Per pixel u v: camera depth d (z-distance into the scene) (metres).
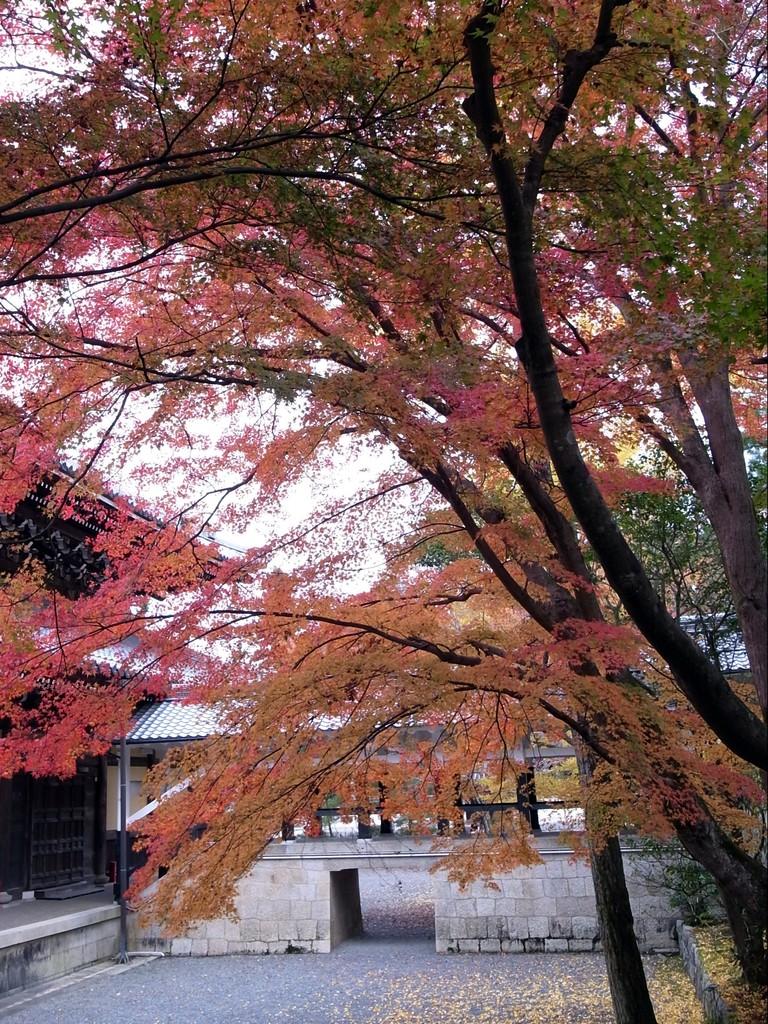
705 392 8.12
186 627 6.41
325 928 17.22
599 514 4.52
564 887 16.62
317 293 6.33
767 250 4.55
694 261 4.94
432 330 6.65
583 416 6.38
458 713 7.58
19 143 4.71
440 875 17.08
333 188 5.41
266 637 6.77
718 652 11.59
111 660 8.01
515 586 6.72
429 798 7.91
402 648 6.92
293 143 5.12
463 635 6.56
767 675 7.57
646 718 5.91
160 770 6.66
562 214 5.42
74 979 15.07
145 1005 13.29
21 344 5.51
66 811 19.05
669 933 15.84
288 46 4.69
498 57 4.77
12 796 17.17
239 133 4.96
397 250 5.45
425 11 4.48
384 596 7.25
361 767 7.40
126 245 5.86
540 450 6.32
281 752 6.77
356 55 4.71
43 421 5.79
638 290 5.55
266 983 14.61
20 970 14.22
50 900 17.36
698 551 11.48
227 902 6.27
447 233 5.29
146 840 6.91
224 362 5.02
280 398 4.68
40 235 5.17
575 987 13.29
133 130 4.88
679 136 7.21
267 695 5.98
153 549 6.62
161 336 6.01
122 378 5.43
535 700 5.50
